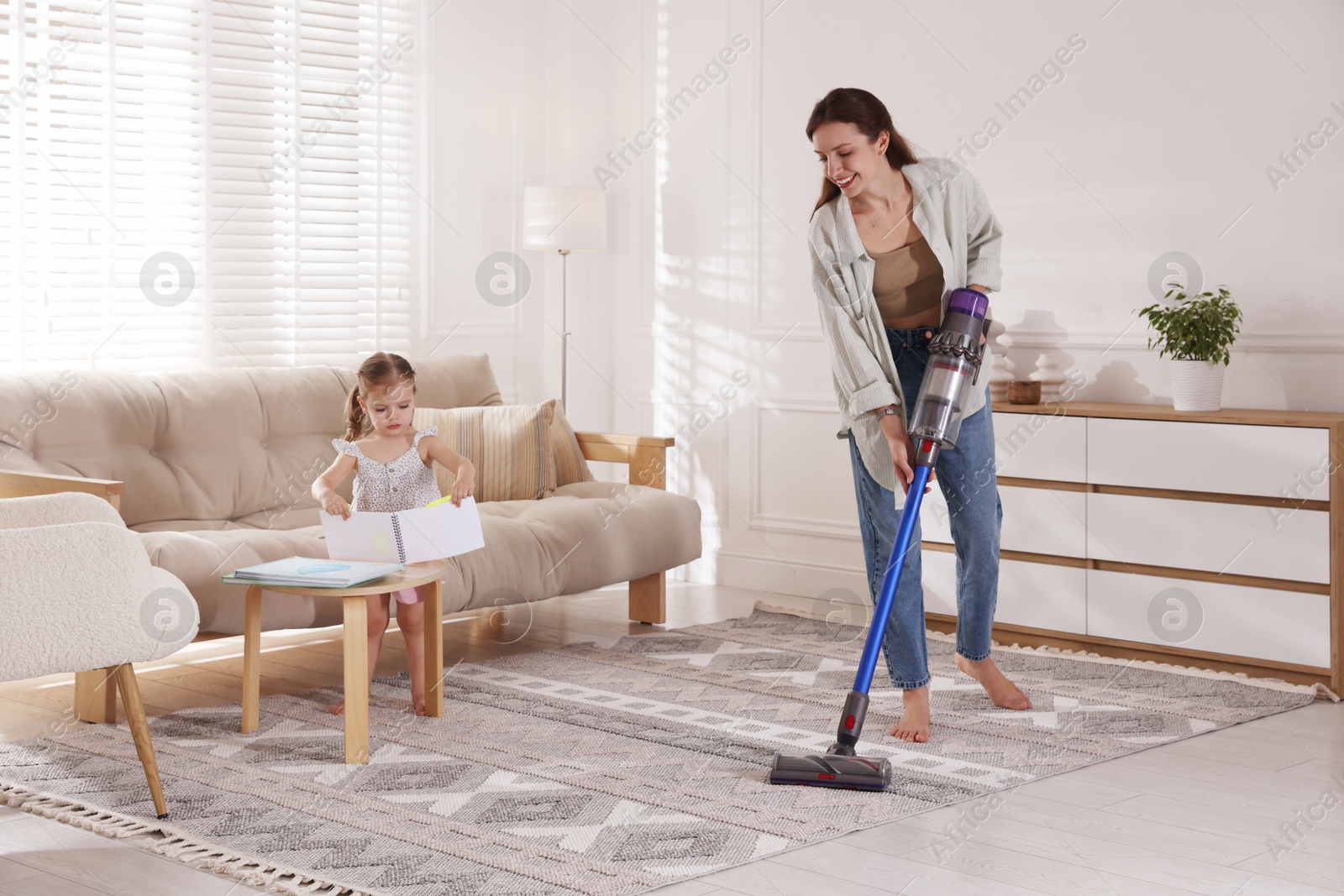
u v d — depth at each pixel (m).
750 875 2.03
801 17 4.56
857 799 2.40
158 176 4.14
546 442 4.02
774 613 4.29
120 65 4.04
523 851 2.12
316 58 4.49
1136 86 3.90
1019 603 3.82
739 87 4.72
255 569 2.69
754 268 4.72
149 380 3.62
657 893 1.96
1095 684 3.31
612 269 5.12
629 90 5.00
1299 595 3.33
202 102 4.22
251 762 2.61
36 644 2.15
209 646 3.78
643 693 3.19
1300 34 3.61
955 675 3.40
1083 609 3.70
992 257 2.75
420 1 4.75
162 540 2.95
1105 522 3.64
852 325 2.71
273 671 3.46
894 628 2.77
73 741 2.75
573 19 5.08
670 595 4.64
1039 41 4.07
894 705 3.08
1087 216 4.01
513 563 3.43
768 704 3.09
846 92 2.60
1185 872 2.06
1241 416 3.42
